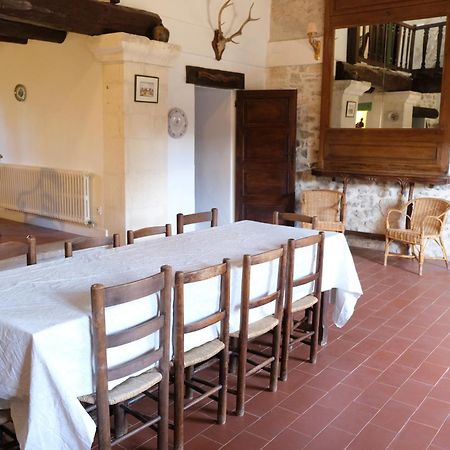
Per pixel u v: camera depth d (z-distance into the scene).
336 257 3.48
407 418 2.70
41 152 6.38
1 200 7.03
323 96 6.58
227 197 7.03
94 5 4.70
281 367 3.08
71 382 1.92
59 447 1.85
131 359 2.12
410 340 3.74
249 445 2.44
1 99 6.81
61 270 2.54
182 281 2.21
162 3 5.52
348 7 6.25
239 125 6.79
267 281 2.87
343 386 3.04
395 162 6.14
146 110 5.37
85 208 5.76
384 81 6.10
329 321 4.11
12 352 1.86
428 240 6.10
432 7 5.65
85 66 5.54
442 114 5.75
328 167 6.63
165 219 5.79
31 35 5.37
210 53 6.21
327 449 2.42
